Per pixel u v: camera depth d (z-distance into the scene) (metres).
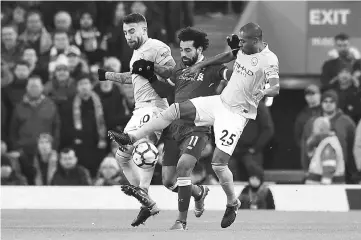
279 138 52.69
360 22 50.25
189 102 28.09
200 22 55.09
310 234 27.05
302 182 47.06
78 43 50.94
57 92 47.91
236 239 25.06
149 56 29.70
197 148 28.25
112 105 47.00
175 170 30.39
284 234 26.94
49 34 51.25
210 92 28.73
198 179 44.06
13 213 37.94
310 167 45.53
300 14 50.59
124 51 50.06
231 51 28.27
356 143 45.31
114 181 44.94
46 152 46.56
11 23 52.75
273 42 50.81
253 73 27.86
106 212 38.78
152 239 25.11
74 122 46.91
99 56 50.56
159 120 28.14
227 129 27.75
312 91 47.22
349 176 45.66
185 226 28.81
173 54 51.84
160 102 30.00
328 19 50.50
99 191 41.34
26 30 51.84
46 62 50.22
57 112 47.38
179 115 27.98
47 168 46.69
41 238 25.70
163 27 52.47
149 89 29.77
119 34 50.53
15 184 46.22
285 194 41.34
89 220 34.34
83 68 49.12
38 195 41.38
